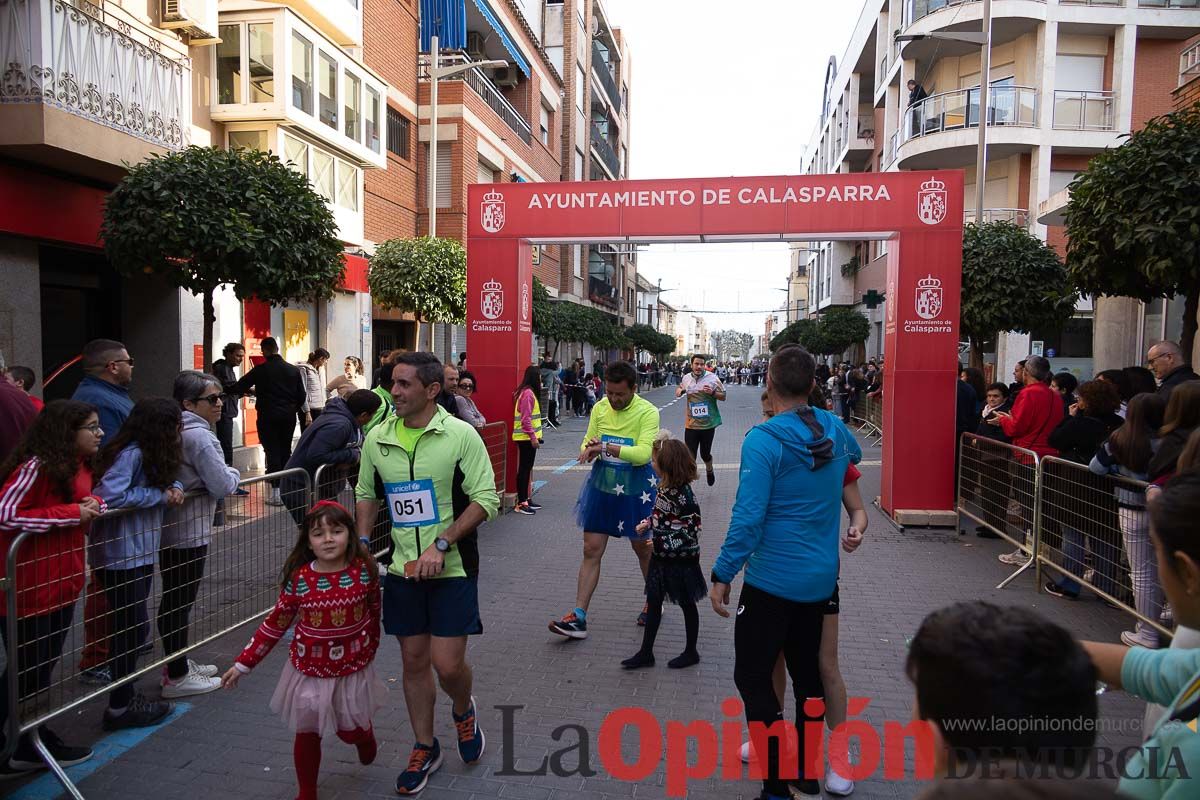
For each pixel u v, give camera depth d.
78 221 8.69
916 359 8.49
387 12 17.95
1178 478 1.70
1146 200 6.54
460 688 3.46
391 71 18.31
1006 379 22.00
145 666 3.97
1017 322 12.60
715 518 9.18
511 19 25.20
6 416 4.49
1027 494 6.58
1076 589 6.08
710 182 8.73
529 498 9.41
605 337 32.12
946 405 8.49
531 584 6.41
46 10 7.37
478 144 21.69
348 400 6.11
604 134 46.12
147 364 10.34
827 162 45.62
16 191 7.88
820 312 48.41
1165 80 22.14
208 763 3.57
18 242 8.12
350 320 15.34
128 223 7.21
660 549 4.66
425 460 3.37
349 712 3.20
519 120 26.70
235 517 4.79
